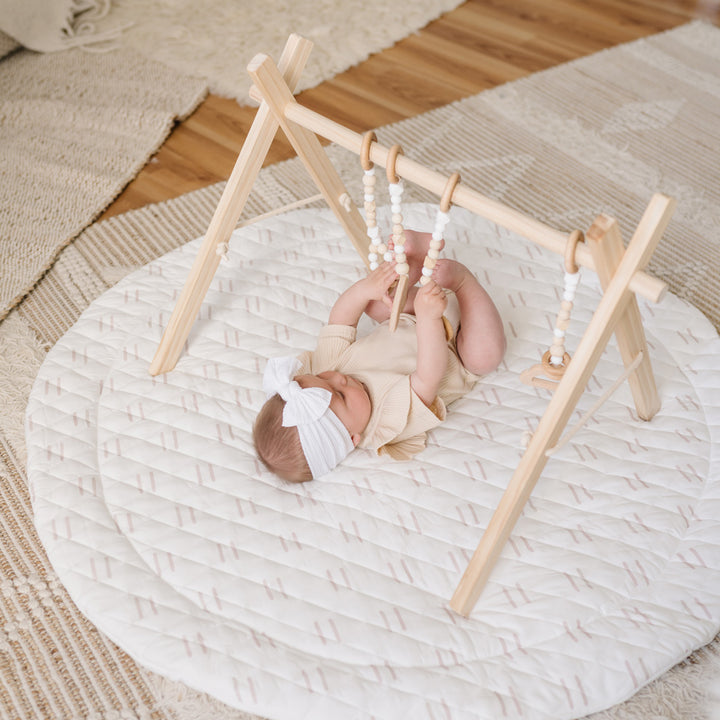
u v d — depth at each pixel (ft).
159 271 5.14
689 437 4.13
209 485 4.04
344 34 7.63
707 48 7.37
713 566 3.66
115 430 4.29
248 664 3.40
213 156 6.55
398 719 3.25
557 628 3.48
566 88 7.00
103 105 6.95
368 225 3.92
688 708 3.38
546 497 3.91
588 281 4.93
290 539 3.83
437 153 6.40
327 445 3.90
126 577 3.70
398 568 3.72
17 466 4.47
